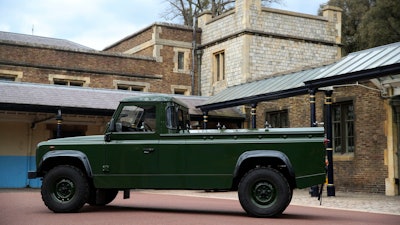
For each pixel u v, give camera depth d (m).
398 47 14.00
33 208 10.01
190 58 24.72
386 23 29.55
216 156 8.87
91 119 20.41
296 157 8.52
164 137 9.12
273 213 8.40
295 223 7.75
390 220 8.45
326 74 14.47
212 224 7.48
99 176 9.19
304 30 23.36
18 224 7.38
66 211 9.06
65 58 21.66
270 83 18.83
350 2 34.00
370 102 15.58
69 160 9.45
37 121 19.06
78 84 22.03
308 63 23.30
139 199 13.41
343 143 16.64
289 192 8.45
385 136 14.98
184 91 24.48
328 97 14.31
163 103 9.30
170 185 8.98
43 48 21.23
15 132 19.34
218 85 23.48
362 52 15.31
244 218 8.41
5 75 20.56
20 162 19.31
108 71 22.48
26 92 17.55
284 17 22.95
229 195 15.42
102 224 7.42
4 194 14.73
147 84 23.36
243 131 8.87
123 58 22.95
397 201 12.53
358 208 10.80
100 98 18.95
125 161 9.16
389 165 14.77
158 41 23.89
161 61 23.91
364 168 15.65
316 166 8.43
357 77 13.11
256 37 22.12
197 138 9.02
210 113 20.41
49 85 18.84
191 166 8.94
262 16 22.39
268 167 8.61
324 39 23.84
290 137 8.64
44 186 9.13
